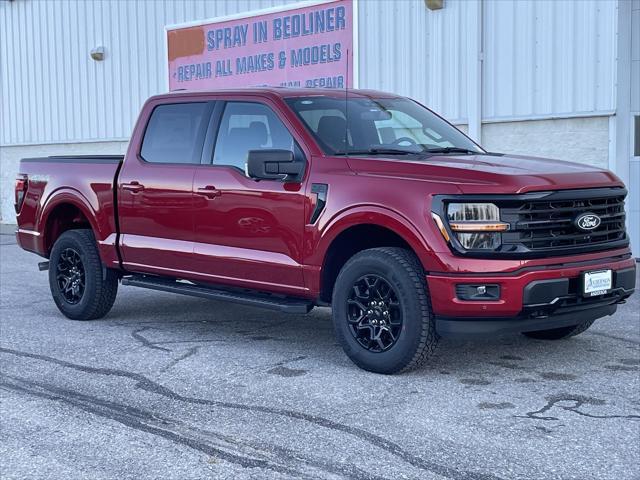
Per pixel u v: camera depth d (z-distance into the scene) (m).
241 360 6.57
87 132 19.58
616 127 11.18
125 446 4.75
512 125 12.17
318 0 14.70
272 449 4.66
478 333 5.61
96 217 7.89
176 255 7.21
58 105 20.14
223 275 6.93
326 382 5.91
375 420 5.10
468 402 5.43
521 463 4.41
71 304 8.25
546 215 5.70
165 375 6.17
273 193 6.50
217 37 16.70
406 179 5.84
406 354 5.83
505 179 5.57
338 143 6.52
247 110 6.96
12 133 21.39
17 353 6.90
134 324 8.04
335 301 6.19
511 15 11.98
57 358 6.71
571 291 5.77
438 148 6.77
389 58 13.68
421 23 13.16
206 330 7.73
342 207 6.07
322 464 4.43
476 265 5.51
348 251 6.42
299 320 8.19
